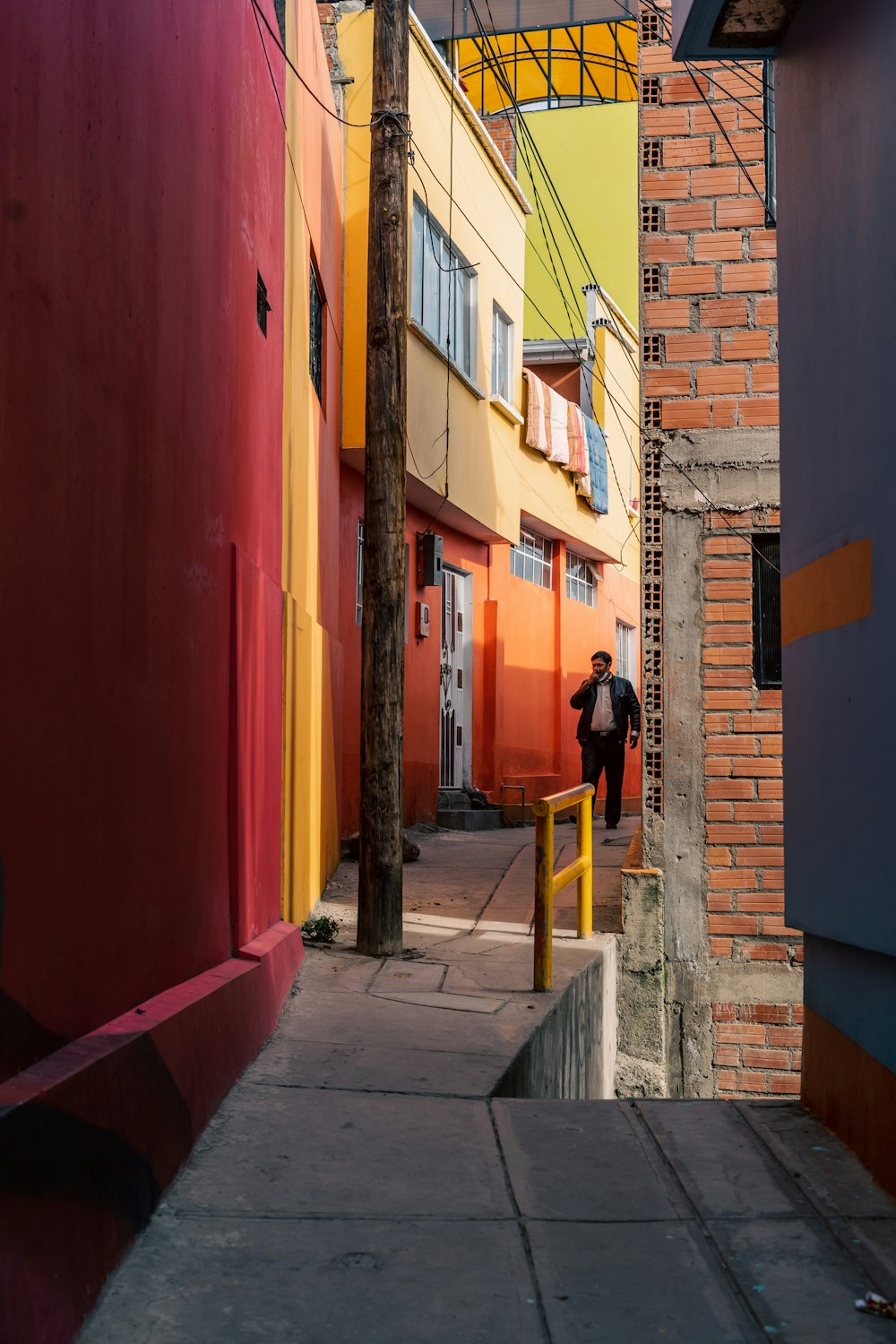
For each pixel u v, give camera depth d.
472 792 16.05
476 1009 6.07
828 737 4.34
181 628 4.33
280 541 6.88
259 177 6.15
